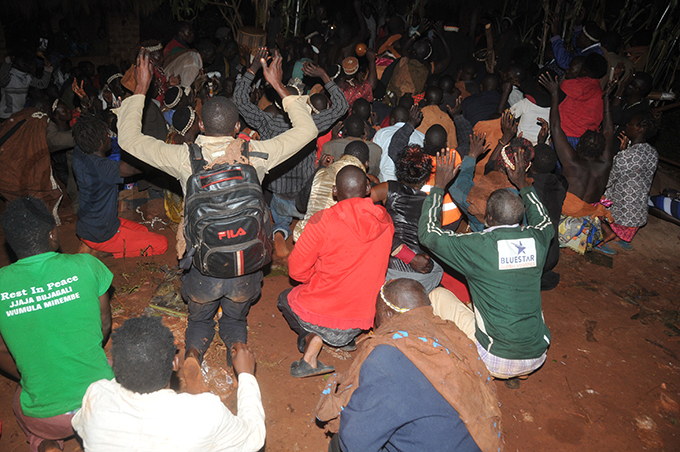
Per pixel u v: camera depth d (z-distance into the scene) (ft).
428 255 11.57
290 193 14.69
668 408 11.10
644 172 16.79
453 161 10.03
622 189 17.10
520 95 19.69
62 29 35.40
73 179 17.12
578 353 12.61
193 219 8.65
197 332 10.27
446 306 11.36
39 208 7.58
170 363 5.99
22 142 14.75
